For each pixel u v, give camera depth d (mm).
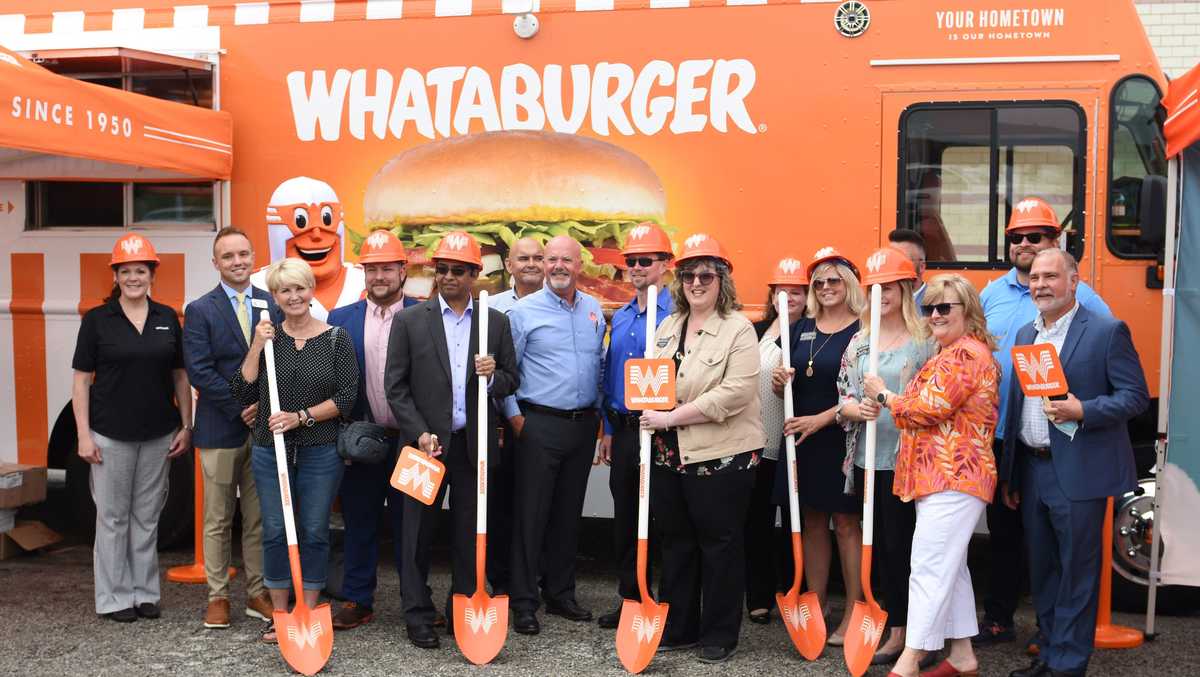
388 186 6867
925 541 4914
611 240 6637
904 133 6344
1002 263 6262
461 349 5613
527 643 5715
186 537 7672
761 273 6492
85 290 7219
